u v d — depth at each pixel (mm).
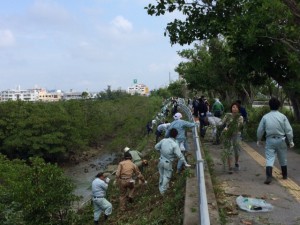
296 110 17438
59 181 12008
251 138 16391
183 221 6441
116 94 108938
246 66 15531
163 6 14188
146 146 24391
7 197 12898
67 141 45531
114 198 14625
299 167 10633
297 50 12383
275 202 7430
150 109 66750
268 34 12117
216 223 6102
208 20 14375
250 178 9383
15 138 44031
